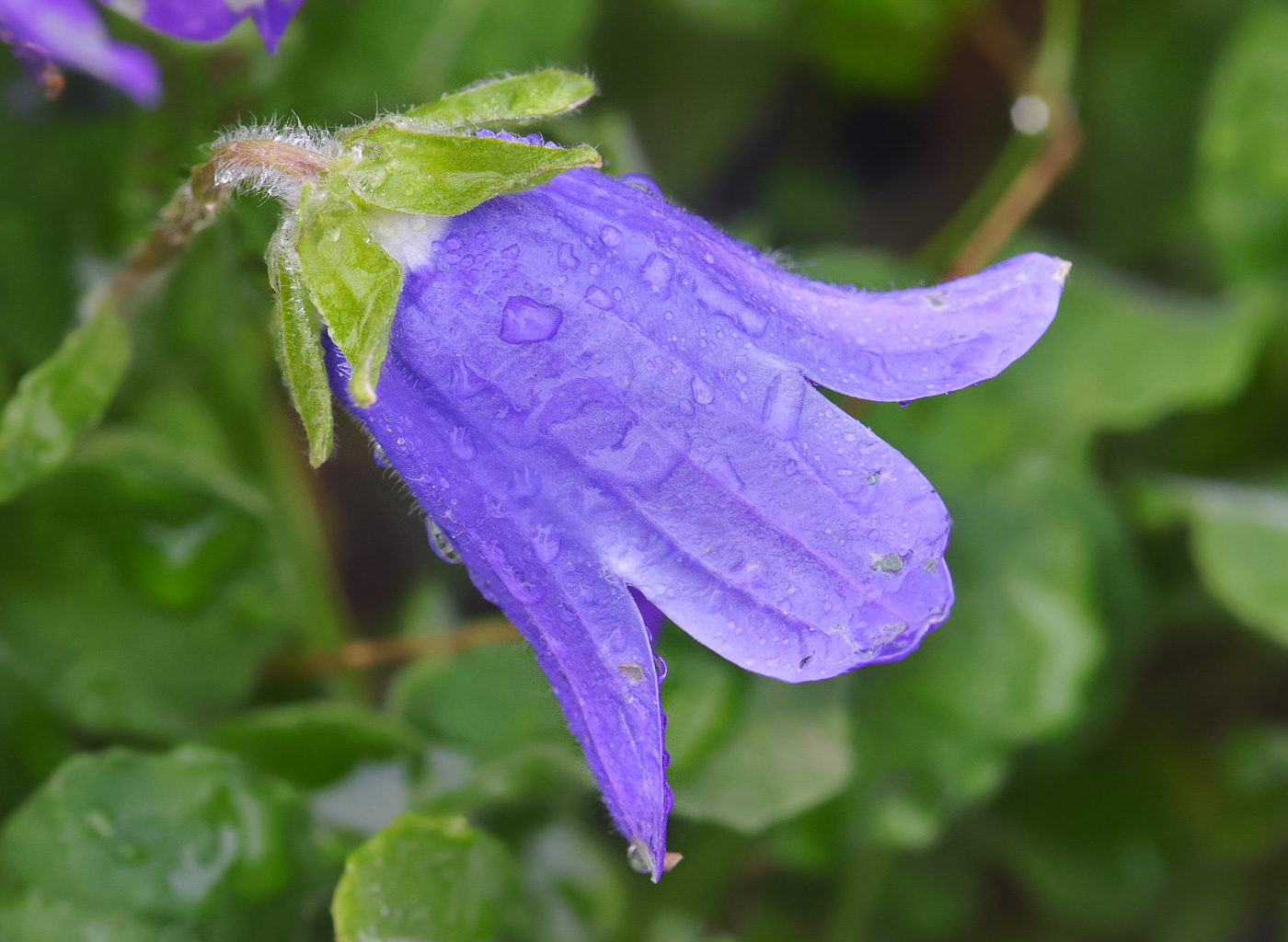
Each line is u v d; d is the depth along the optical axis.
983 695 0.29
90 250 0.29
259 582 0.28
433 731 0.28
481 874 0.27
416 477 0.24
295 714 0.28
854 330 0.24
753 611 0.23
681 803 0.28
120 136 0.29
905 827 0.29
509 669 0.28
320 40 0.28
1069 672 0.29
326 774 0.28
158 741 0.28
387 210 0.24
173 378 0.29
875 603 0.23
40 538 0.28
